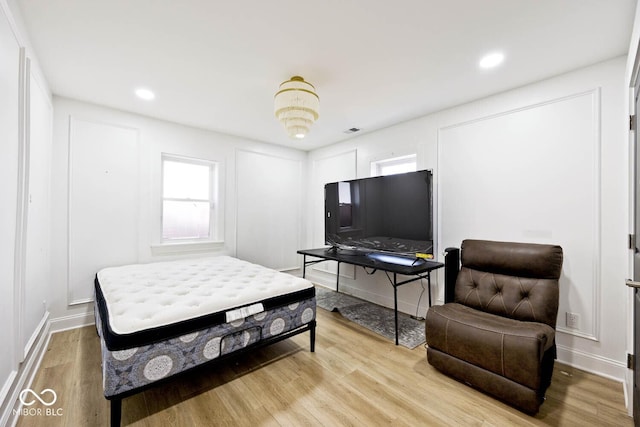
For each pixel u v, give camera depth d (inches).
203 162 143.6
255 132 145.7
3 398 51.8
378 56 75.3
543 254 77.1
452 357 72.7
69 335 97.8
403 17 60.4
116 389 53.6
